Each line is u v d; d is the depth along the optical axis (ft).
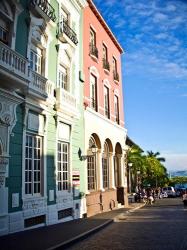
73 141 61.77
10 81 39.70
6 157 40.73
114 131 89.61
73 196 59.98
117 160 96.32
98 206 73.72
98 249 33.68
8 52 39.01
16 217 42.22
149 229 48.19
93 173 75.72
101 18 82.99
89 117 71.05
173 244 35.55
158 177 229.66
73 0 64.69
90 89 74.95
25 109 45.57
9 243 34.81
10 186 41.75
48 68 53.78
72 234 40.86
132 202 122.93
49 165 51.96
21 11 45.93
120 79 99.40
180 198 179.11
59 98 54.39
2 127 40.75
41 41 52.01
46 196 49.93
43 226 48.55
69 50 61.87
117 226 52.60
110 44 92.58
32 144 48.21
